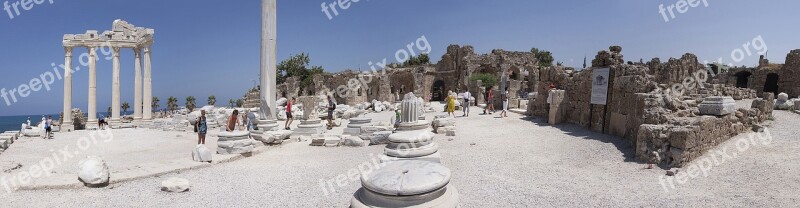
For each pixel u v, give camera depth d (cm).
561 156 1191
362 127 1742
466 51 5100
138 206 800
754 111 1342
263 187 941
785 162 906
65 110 3372
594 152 1210
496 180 959
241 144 1325
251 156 1353
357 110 3105
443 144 1493
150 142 1928
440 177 527
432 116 2614
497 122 2053
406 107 1149
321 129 1978
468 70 5000
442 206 505
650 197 783
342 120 2795
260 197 860
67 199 838
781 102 1938
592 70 1680
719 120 1122
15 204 802
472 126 1948
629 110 1376
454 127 1825
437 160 953
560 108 1891
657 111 1170
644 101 1227
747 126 1290
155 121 3025
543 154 1231
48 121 2269
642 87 1332
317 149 1497
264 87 1936
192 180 1007
